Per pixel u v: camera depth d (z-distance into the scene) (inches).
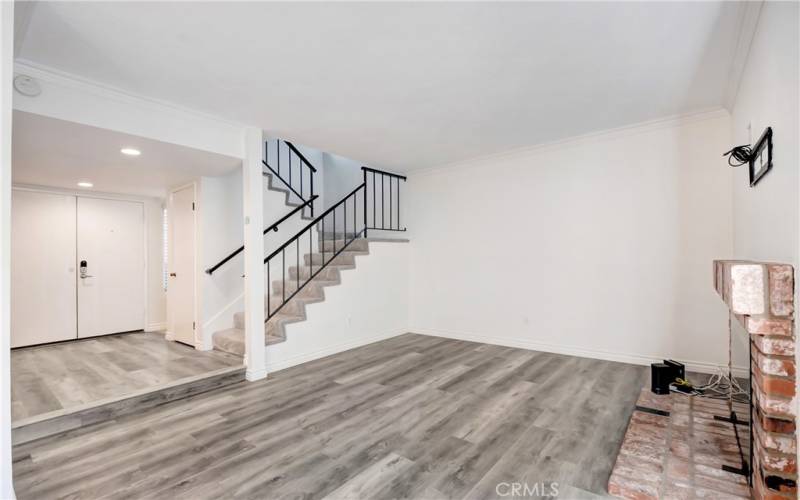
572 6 77.1
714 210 138.9
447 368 155.5
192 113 128.5
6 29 63.2
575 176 168.7
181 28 82.3
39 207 197.3
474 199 201.2
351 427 104.0
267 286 182.4
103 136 115.8
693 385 128.9
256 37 86.4
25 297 192.2
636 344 155.6
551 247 176.1
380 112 132.6
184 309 191.9
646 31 86.4
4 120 63.0
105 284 217.6
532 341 182.7
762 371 63.4
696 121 141.3
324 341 176.4
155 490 77.7
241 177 191.2
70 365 154.3
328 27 83.1
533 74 106.7
